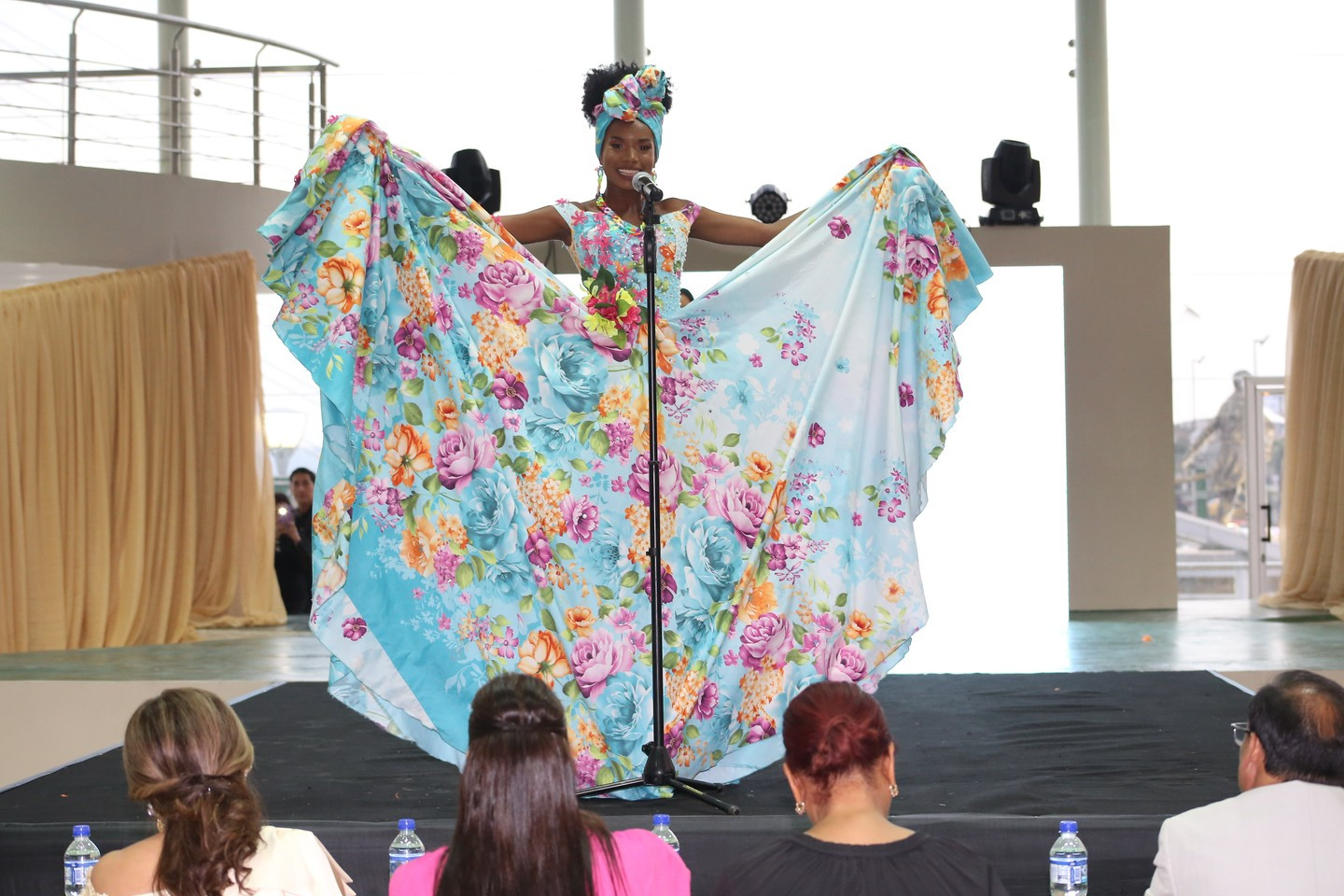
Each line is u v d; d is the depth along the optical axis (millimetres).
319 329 3605
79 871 3154
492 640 3689
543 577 3689
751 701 3773
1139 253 9445
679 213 3959
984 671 6336
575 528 3721
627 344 3830
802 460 3875
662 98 3893
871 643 3832
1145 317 9445
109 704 6309
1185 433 11859
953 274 4062
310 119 9758
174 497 8789
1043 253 9453
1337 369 9469
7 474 8227
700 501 3809
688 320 3896
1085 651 7359
